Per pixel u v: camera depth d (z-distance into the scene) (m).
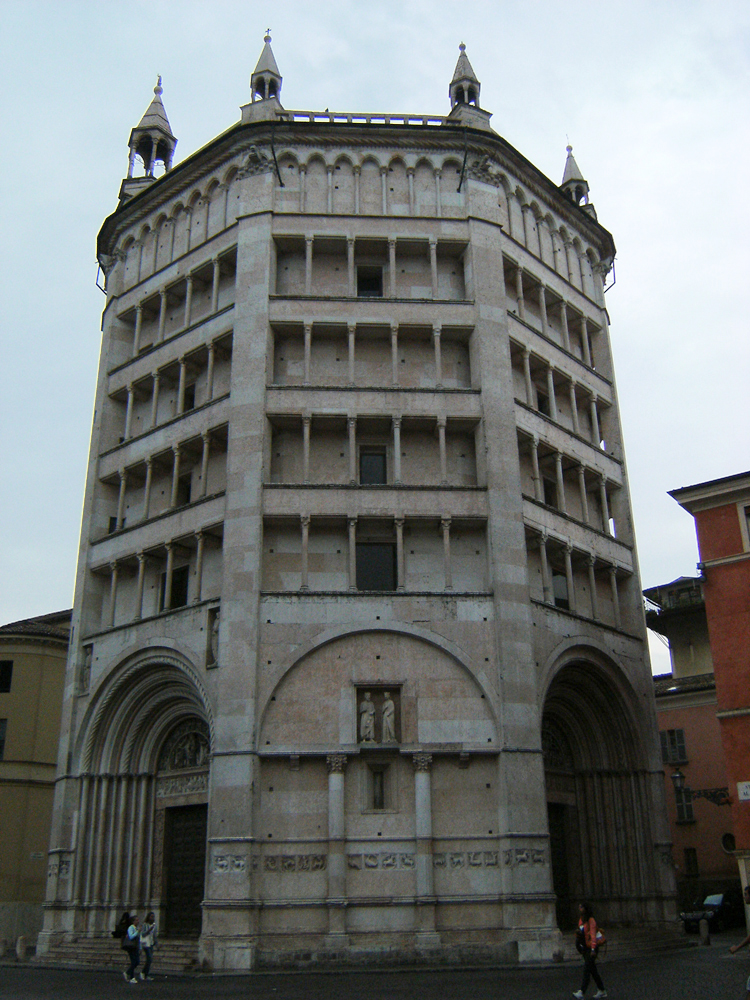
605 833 43.88
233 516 40.16
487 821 36.72
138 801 42.62
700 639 64.19
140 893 41.34
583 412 52.56
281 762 36.81
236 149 48.28
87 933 40.25
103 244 54.75
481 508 41.16
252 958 33.62
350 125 47.62
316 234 45.56
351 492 40.75
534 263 50.03
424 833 35.97
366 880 35.56
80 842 41.66
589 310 54.00
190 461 46.12
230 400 42.50
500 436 42.47
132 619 44.00
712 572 38.28
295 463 42.56
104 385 50.69
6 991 28.59
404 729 37.44
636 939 39.06
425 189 47.66
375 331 44.38
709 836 58.94
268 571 40.28
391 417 42.41
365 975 32.34
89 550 47.19
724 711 36.56
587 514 47.34
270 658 37.91
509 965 33.88
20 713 59.91
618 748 45.19
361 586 41.09
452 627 38.97
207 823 37.56
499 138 48.84
